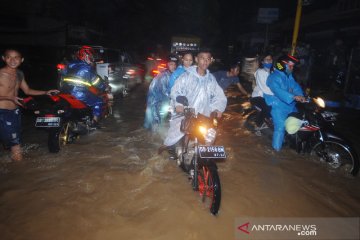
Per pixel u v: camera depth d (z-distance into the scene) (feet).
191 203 13.07
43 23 65.51
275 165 17.49
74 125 19.58
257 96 21.34
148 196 13.50
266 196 13.98
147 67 53.67
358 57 34.42
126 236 10.83
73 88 19.45
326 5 46.96
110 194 13.55
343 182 15.65
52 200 12.96
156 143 20.25
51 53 65.26
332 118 17.20
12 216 11.82
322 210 13.00
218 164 17.42
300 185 15.19
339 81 38.19
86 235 10.84
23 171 15.57
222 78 21.38
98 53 34.22
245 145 20.75
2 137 15.99
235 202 13.37
